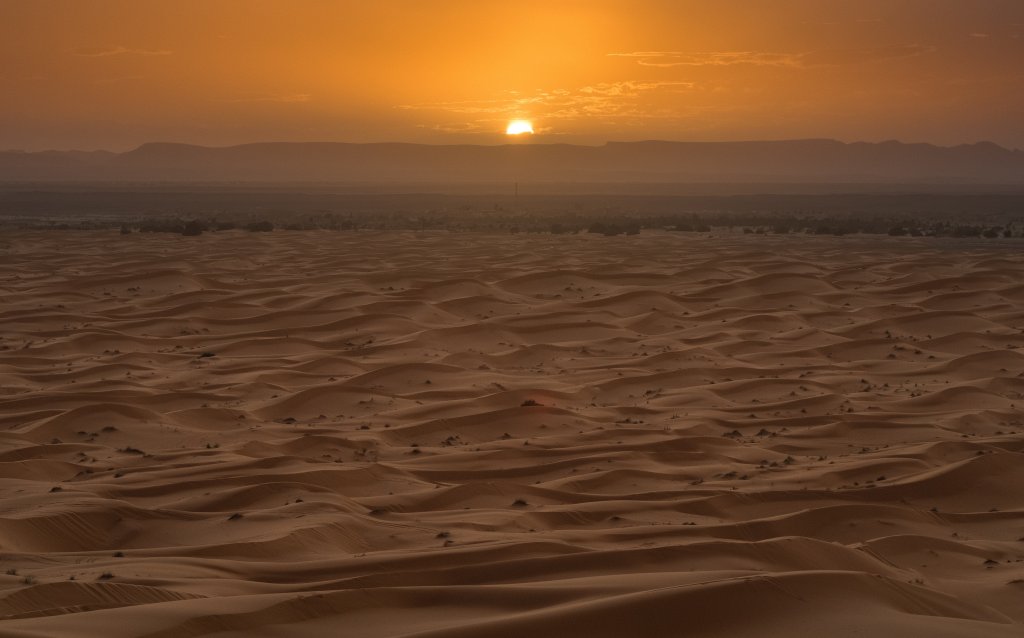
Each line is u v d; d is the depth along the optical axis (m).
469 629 18.42
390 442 44.12
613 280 101.94
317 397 52.16
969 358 63.41
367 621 20.23
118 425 44.72
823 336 71.94
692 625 19.19
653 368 62.31
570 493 35.72
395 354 65.69
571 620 18.91
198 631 18.59
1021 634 19.66
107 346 66.81
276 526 29.41
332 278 102.75
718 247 137.38
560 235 160.75
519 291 95.94
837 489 35.81
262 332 73.12
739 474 38.44
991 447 42.16
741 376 60.44
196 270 108.69
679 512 33.16
